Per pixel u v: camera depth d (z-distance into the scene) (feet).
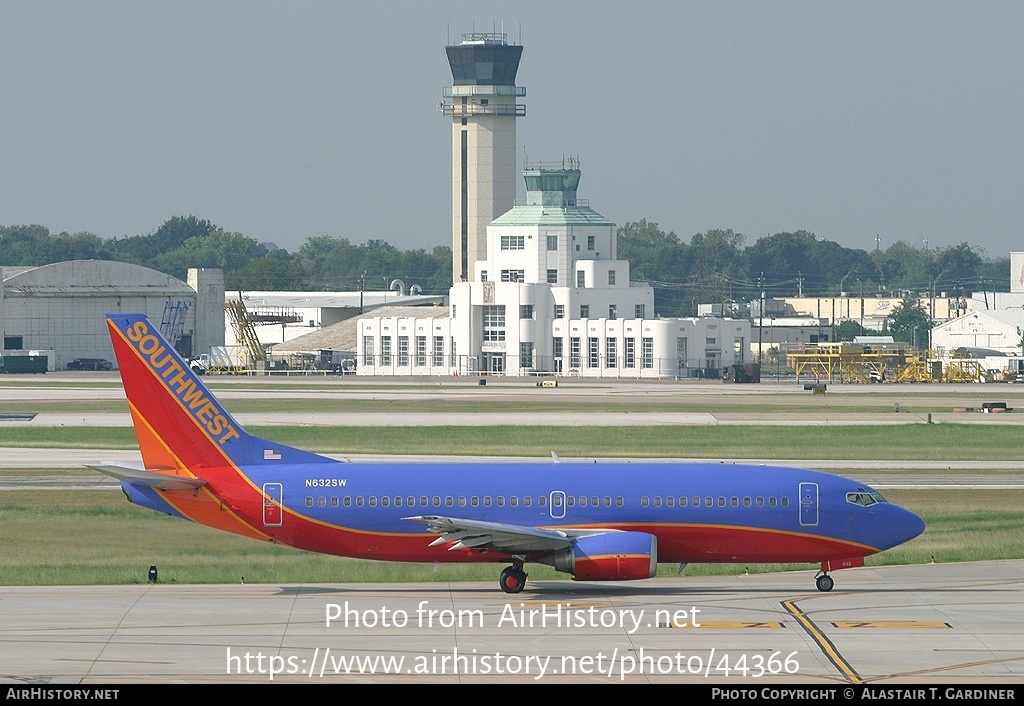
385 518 556.10
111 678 406.41
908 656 433.89
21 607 512.22
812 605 520.01
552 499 555.69
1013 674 413.59
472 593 554.46
